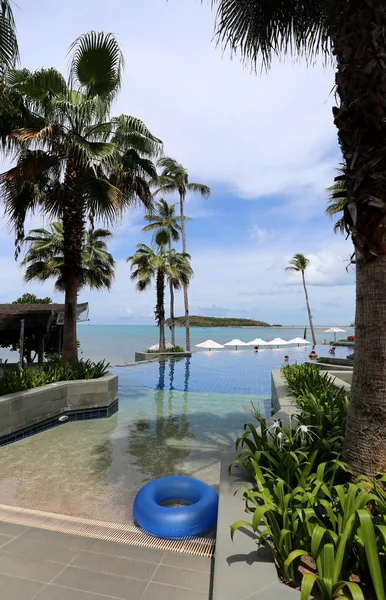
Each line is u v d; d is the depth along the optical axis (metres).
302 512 2.16
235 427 7.57
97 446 6.24
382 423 2.84
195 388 13.97
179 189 28.95
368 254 2.95
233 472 3.49
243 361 24.95
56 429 7.35
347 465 2.76
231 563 2.12
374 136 2.84
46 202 10.10
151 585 2.50
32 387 7.49
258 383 15.55
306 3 4.50
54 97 8.89
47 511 3.83
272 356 29.16
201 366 21.56
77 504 4.02
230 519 2.63
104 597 2.36
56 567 2.69
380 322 2.91
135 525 3.51
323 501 2.20
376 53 2.82
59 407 7.89
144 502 3.55
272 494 2.71
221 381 16.06
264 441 3.52
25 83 8.25
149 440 6.61
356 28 2.93
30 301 24.11
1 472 5.01
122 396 11.38
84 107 8.34
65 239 9.59
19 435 6.70
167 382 15.43
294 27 4.84
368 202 2.83
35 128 7.98
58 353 16.75
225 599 1.79
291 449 3.43
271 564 2.11
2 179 9.07
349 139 2.96
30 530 3.29
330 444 3.26
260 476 2.82
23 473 4.98
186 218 28.95
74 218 9.59
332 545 1.82
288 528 2.18
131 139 9.82
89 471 5.07
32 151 8.56
